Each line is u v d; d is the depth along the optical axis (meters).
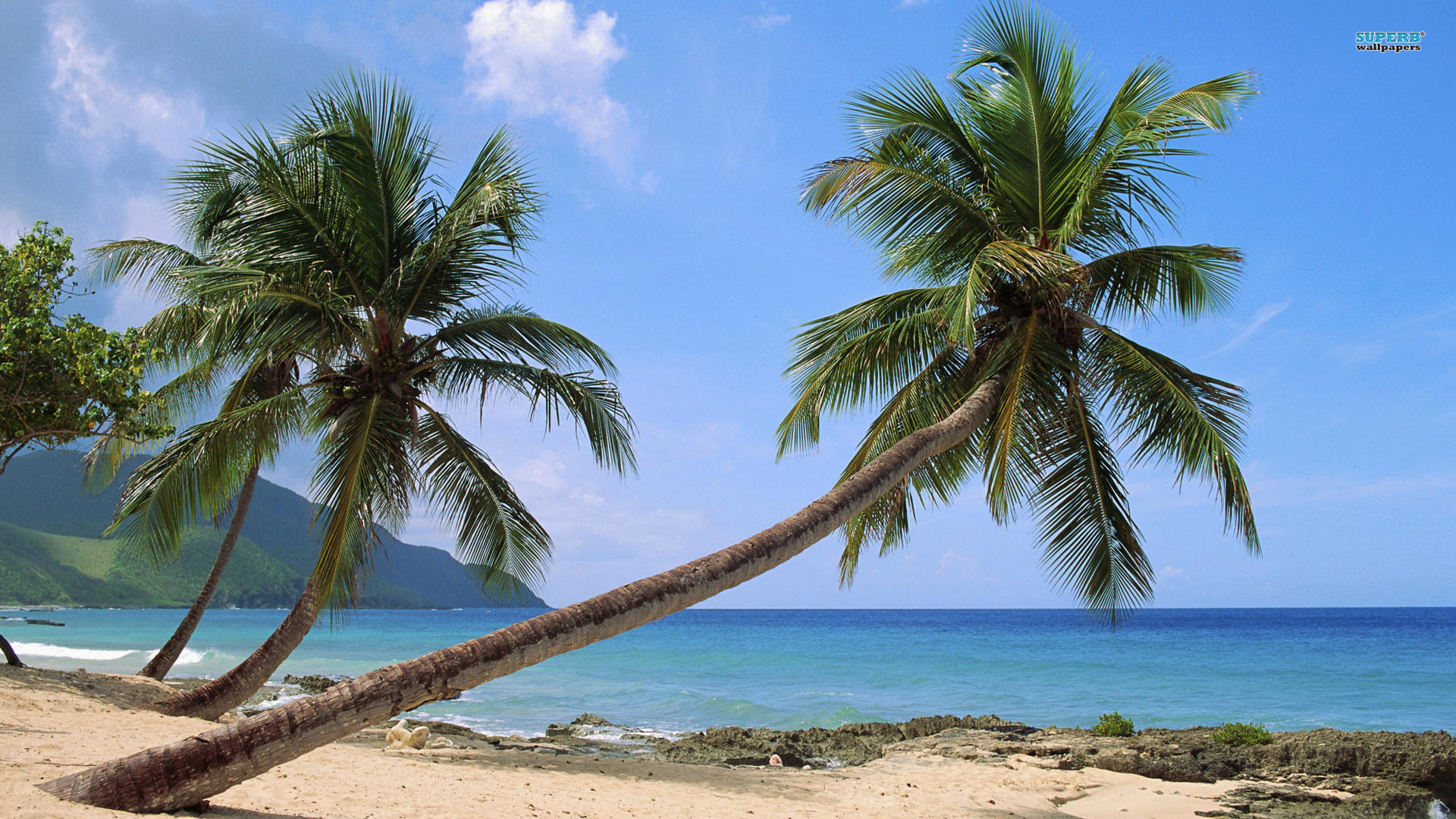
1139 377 10.23
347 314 11.86
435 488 12.77
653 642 58.31
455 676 5.45
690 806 7.77
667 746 15.13
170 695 12.21
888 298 10.84
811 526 7.22
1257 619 111.69
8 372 10.66
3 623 74.94
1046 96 10.37
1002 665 35.97
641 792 8.37
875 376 11.16
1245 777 12.19
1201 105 8.73
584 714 19.84
